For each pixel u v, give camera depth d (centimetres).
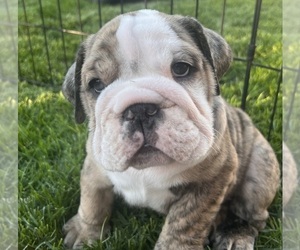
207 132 18
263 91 32
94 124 20
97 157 18
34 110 32
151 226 24
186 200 21
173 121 17
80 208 23
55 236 23
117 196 25
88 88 19
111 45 18
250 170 24
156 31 18
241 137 24
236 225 24
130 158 17
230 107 24
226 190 22
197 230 21
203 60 20
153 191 21
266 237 23
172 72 18
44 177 27
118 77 18
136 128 17
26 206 24
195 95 18
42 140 29
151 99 17
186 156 17
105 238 23
